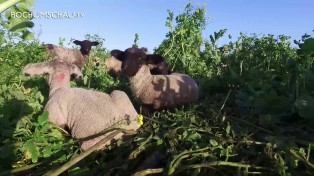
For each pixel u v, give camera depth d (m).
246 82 2.18
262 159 1.18
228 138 1.29
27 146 1.40
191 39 3.02
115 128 1.47
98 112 1.54
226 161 1.16
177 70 2.96
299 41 1.85
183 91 1.95
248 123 1.43
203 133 1.39
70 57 2.83
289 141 1.18
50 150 1.42
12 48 3.10
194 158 1.21
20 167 1.35
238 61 2.91
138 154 1.34
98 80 2.70
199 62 2.90
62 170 1.27
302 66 1.70
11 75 2.47
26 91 2.17
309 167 1.10
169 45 3.04
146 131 1.48
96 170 1.33
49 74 1.79
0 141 1.49
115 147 1.46
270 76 2.22
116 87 2.49
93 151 1.41
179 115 1.58
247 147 1.25
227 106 1.84
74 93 1.63
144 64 1.91
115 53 2.31
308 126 1.38
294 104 1.44
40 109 1.78
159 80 1.92
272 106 1.52
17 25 0.58
